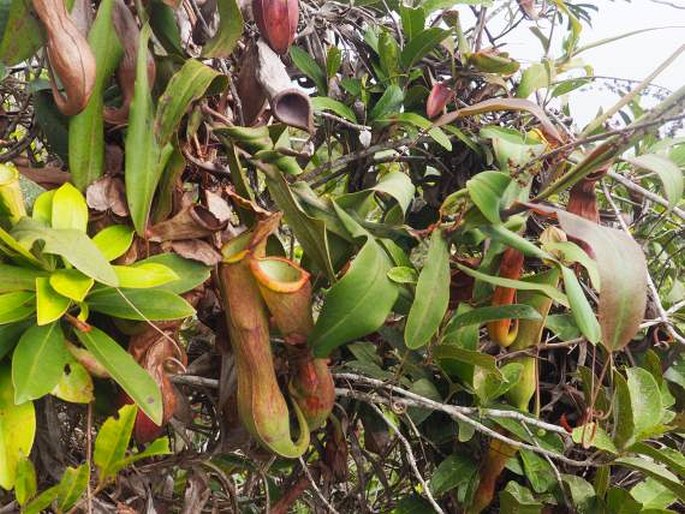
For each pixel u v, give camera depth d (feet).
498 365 2.79
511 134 2.88
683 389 3.19
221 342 2.39
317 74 2.94
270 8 2.18
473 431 2.54
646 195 2.71
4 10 2.00
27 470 1.77
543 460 2.69
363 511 2.85
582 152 2.82
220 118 2.25
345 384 2.76
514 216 2.57
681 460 2.51
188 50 2.32
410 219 3.23
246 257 2.06
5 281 1.81
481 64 2.89
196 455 2.53
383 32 2.97
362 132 2.96
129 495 2.49
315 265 2.53
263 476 2.74
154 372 2.09
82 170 2.02
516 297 2.66
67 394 1.87
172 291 2.02
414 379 2.77
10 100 3.47
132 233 2.04
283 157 2.35
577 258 2.30
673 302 3.35
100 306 1.90
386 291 2.24
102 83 2.00
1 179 1.82
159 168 2.07
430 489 2.67
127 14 2.05
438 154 3.14
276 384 2.16
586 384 2.68
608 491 2.58
